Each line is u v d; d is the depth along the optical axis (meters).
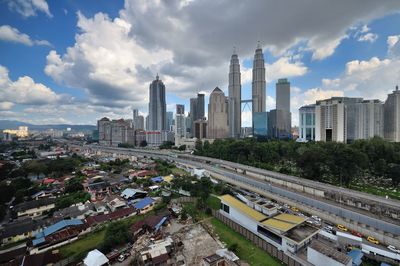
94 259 42.69
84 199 81.94
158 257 44.09
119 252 47.41
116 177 113.69
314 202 70.19
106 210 74.06
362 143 115.69
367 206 63.78
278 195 81.19
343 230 57.03
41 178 118.56
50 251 48.34
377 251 44.19
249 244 51.03
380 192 81.31
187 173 126.44
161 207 71.06
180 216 66.31
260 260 44.78
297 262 41.47
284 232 47.75
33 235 57.03
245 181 101.44
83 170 130.88
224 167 136.38
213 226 60.41
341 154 87.88
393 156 102.44
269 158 139.38
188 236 55.56
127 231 53.50
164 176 113.38
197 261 45.44
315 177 99.06
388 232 52.31
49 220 64.25
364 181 96.44
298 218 54.25
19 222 62.75
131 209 70.44
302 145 139.25
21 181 98.94
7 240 53.97
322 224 60.25
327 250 40.09
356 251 44.38
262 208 59.78
